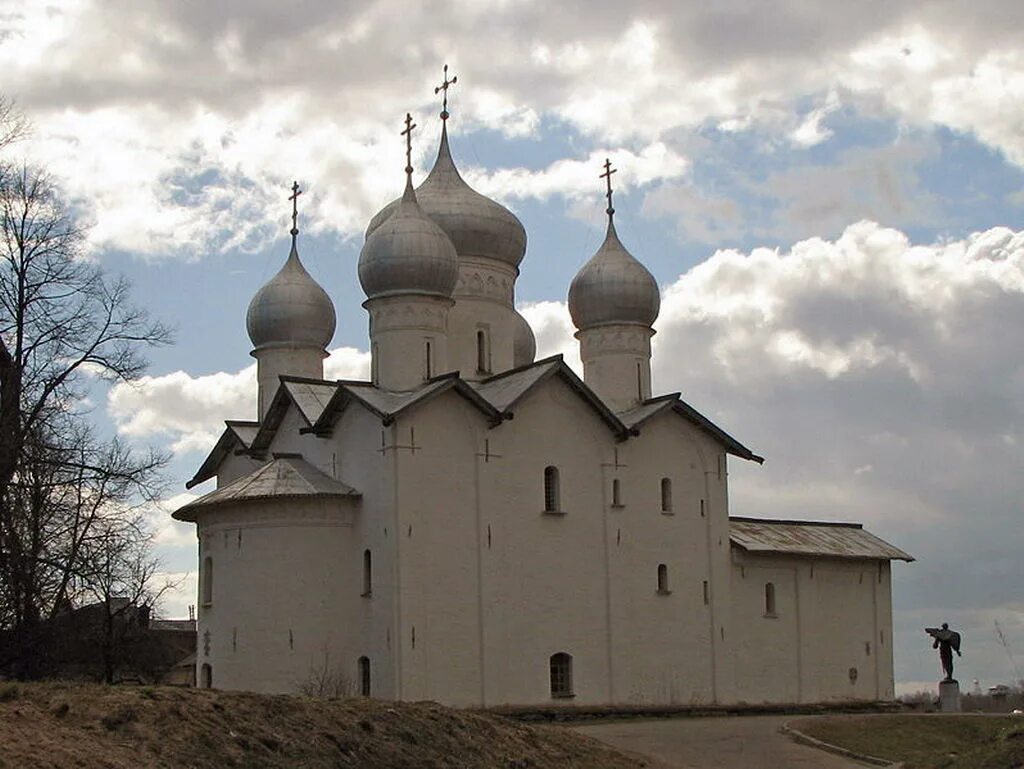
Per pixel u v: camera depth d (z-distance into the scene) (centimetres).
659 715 5947
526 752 3575
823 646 6838
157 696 3072
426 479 5481
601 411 5984
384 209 6744
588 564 5891
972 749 4203
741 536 6694
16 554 4575
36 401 4709
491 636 5547
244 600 5472
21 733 2708
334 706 3388
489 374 6400
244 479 5672
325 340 6812
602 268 6631
